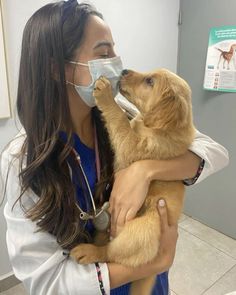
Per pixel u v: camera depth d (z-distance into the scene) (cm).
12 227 72
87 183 80
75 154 79
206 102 217
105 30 78
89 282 67
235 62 194
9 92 155
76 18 73
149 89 101
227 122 207
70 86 79
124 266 75
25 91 76
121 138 92
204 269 193
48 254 69
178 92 98
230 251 209
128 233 80
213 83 208
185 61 227
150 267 77
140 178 80
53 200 71
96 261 75
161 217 83
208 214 234
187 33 220
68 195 73
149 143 91
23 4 150
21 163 72
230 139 208
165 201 87
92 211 79
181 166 88
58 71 73
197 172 92
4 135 161
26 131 76
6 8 145
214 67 205
